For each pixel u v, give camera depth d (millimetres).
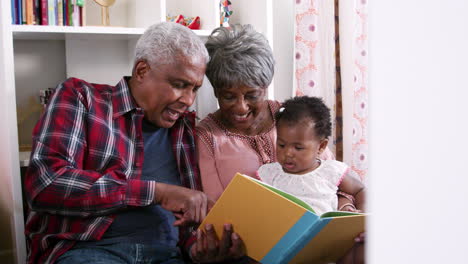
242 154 1605
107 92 1466
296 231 1062
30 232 1414
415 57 260
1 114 1598
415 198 262
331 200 1506
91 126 1376
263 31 1917
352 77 2229
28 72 2037
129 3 2141
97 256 1303
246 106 1541
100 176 1290
